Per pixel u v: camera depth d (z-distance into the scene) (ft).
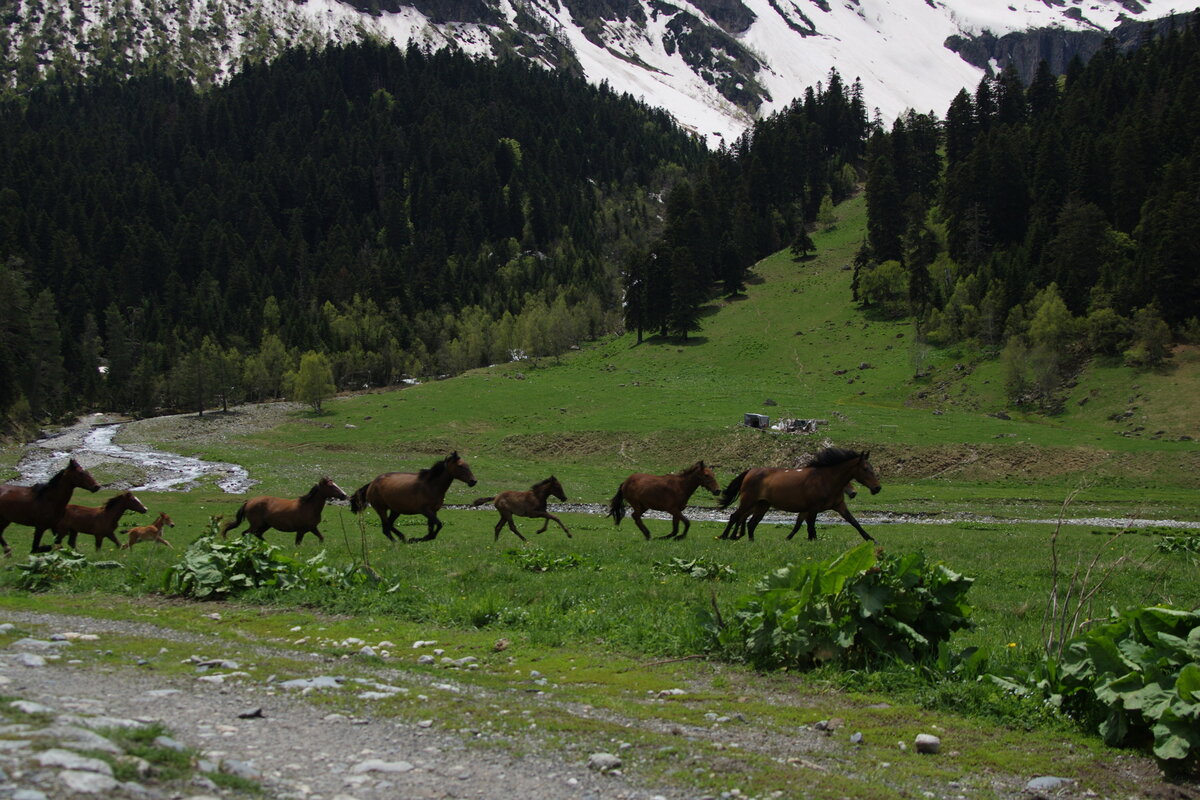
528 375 416.87
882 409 288.71
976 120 607.37
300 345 504.84
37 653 30.07
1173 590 54.65
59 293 547.49
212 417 375.45
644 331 494.59
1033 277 378.53
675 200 569.64
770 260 577.02
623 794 19.44
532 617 40.45
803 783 20.58
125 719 21.47
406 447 281.74
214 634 37.11
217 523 74.64
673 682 30.55
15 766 16.33
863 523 140.36
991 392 317.63
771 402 305.73
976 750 24.00
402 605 43.19
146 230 631.56
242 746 20.81
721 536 80.84
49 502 68.90
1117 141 445.37
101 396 452.76
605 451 259.39
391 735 22.72
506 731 23.70
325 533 98.84
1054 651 31.50
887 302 434.71
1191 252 317.83
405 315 596.70
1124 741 24.66
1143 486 203.31
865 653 32.07
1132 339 310.04
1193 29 614.75
